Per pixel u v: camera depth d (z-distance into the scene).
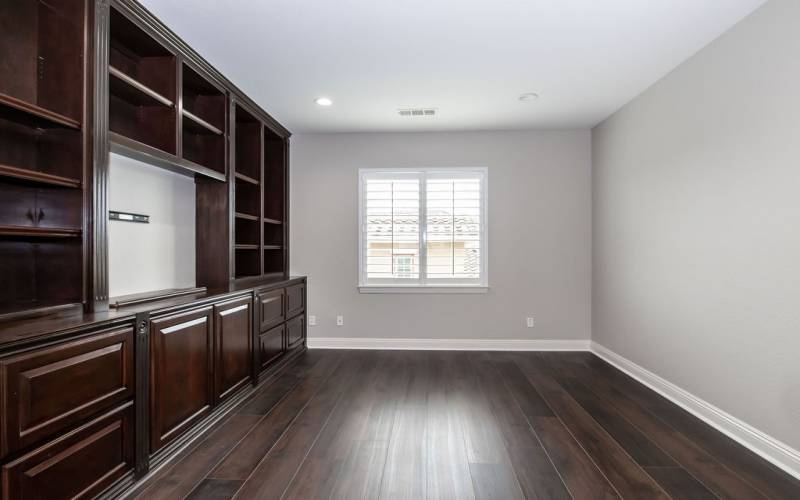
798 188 1.95
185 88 2.94
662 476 1.95
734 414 2.35
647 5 2.14
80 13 1.82
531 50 2.62
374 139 4.41
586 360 3.96
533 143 4.35
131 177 2.43
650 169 3.20
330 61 2.78
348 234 4.45
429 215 4.39
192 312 2.29
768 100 2.10
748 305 2.24
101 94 1.87
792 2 1.97
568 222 4.34
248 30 2.38
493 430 2.45
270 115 3.87
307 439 2.33
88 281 1.82
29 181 1.65
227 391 2.68
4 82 1.71
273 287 3.44
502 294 4.38
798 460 1.95
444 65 2.83
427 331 4.39
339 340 4.43
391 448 2.22
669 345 2.96
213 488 1.85
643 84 3.16
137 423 1.86
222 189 3.11
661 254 3.06
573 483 1.89
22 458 1.36
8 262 1.76
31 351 1.38
